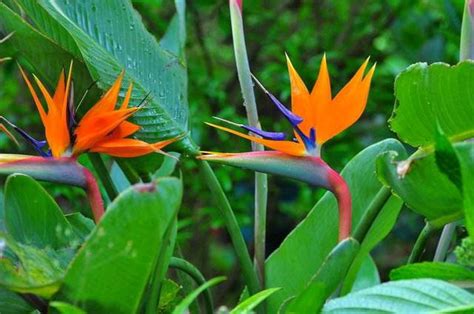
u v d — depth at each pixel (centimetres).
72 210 446
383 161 258
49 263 252
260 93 476
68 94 257
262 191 282
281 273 282
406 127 265
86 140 257
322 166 259
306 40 488
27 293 250
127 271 245
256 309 280
